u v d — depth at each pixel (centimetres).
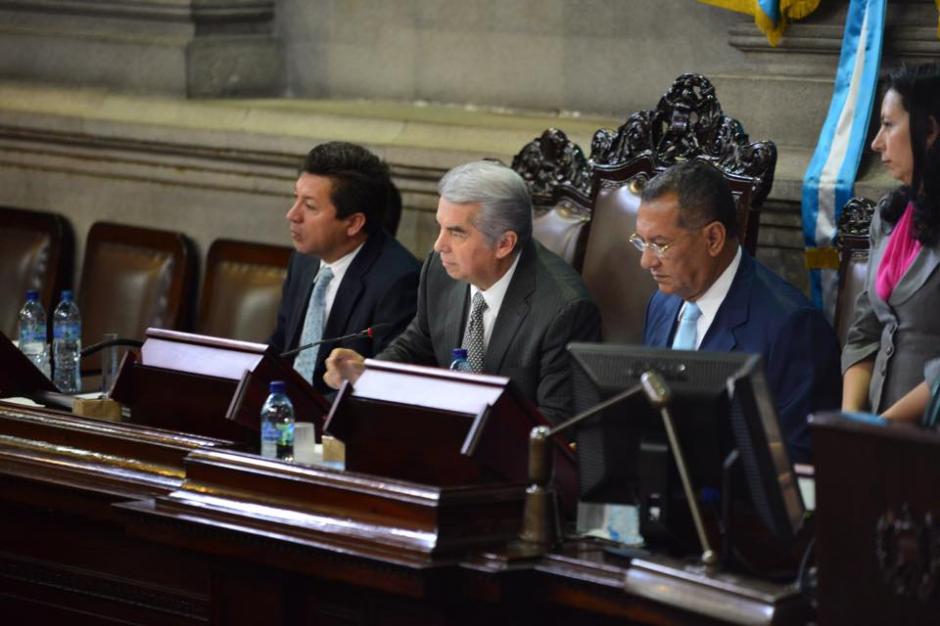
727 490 798
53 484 1042
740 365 800
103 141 1827
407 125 1623
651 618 802
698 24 1511
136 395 1077
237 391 1006
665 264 1025
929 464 679
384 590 855
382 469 924
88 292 1780
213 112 1750
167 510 948
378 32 1764
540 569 839
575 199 1308
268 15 1845
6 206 1925
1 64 1938
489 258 1138
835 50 1360
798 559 829
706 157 1207
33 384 1209
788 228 1376
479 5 1677
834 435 705
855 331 1082
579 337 1130
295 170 1692
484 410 883
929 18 1316
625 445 837
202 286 1680
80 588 1092
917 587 686
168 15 1795
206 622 1034
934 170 991
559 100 1630
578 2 1599
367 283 1310
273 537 894
